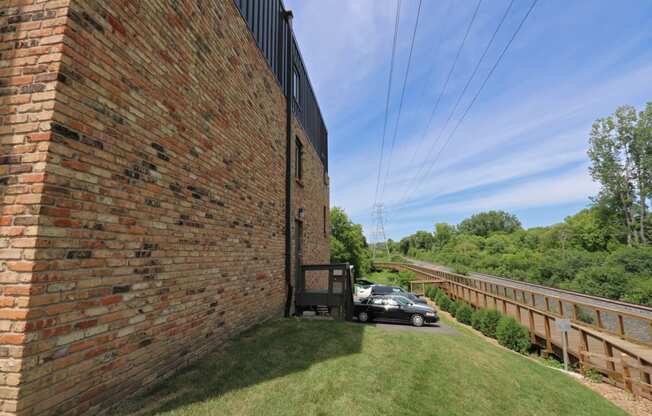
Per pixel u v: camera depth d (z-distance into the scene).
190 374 3.42
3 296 1.89
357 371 4.10
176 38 3.60
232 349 4.43
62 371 2.06
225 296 4.69
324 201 15.36
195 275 3.85
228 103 4.98
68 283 2.13
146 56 3.05
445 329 10.72
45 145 2.03
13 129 2.09
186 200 3.69
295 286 9.02
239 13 5.56
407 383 3.97
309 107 12.28
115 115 2.62
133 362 2.75
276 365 4.02
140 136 2.93
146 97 3.03
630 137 34.41
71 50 2.22
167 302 3.27
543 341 9.54
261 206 6.40
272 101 7.38
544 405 4.45
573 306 10.40
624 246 32.12
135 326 2.78
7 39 2.21
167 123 3.36
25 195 1.99
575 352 8.23
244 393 3.15
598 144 36.31
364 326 7.01
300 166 10.77
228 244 4.83
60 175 2.11
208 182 4.25
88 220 2.31
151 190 3.06
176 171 3.51
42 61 2.15
